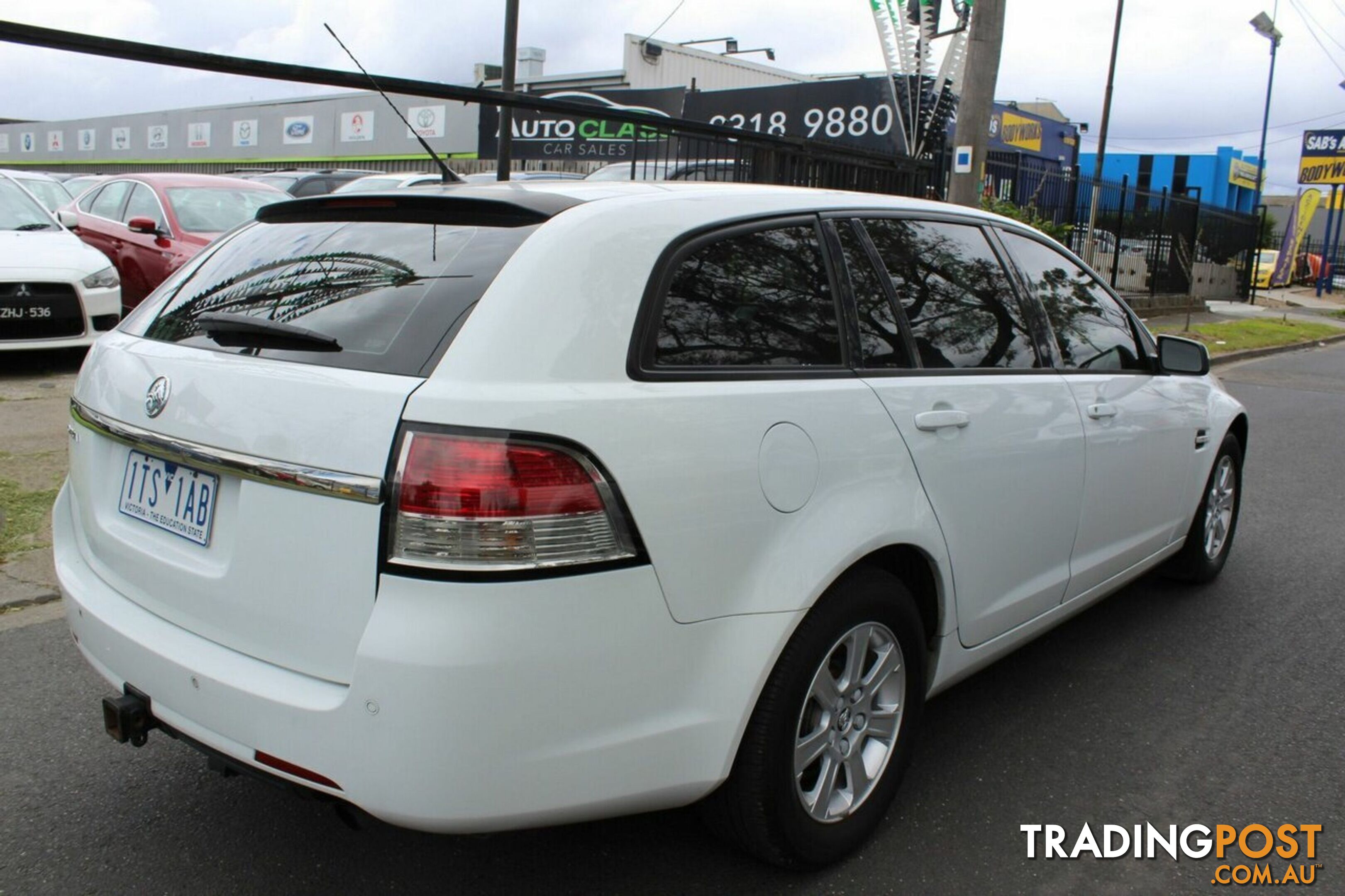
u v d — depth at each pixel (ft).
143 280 33.27
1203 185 163.12
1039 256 12.53
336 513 6.95
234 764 7.58
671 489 7.39
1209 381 16.14
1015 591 11.06
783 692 8.14
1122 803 10.41
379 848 9.34
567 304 7.36
